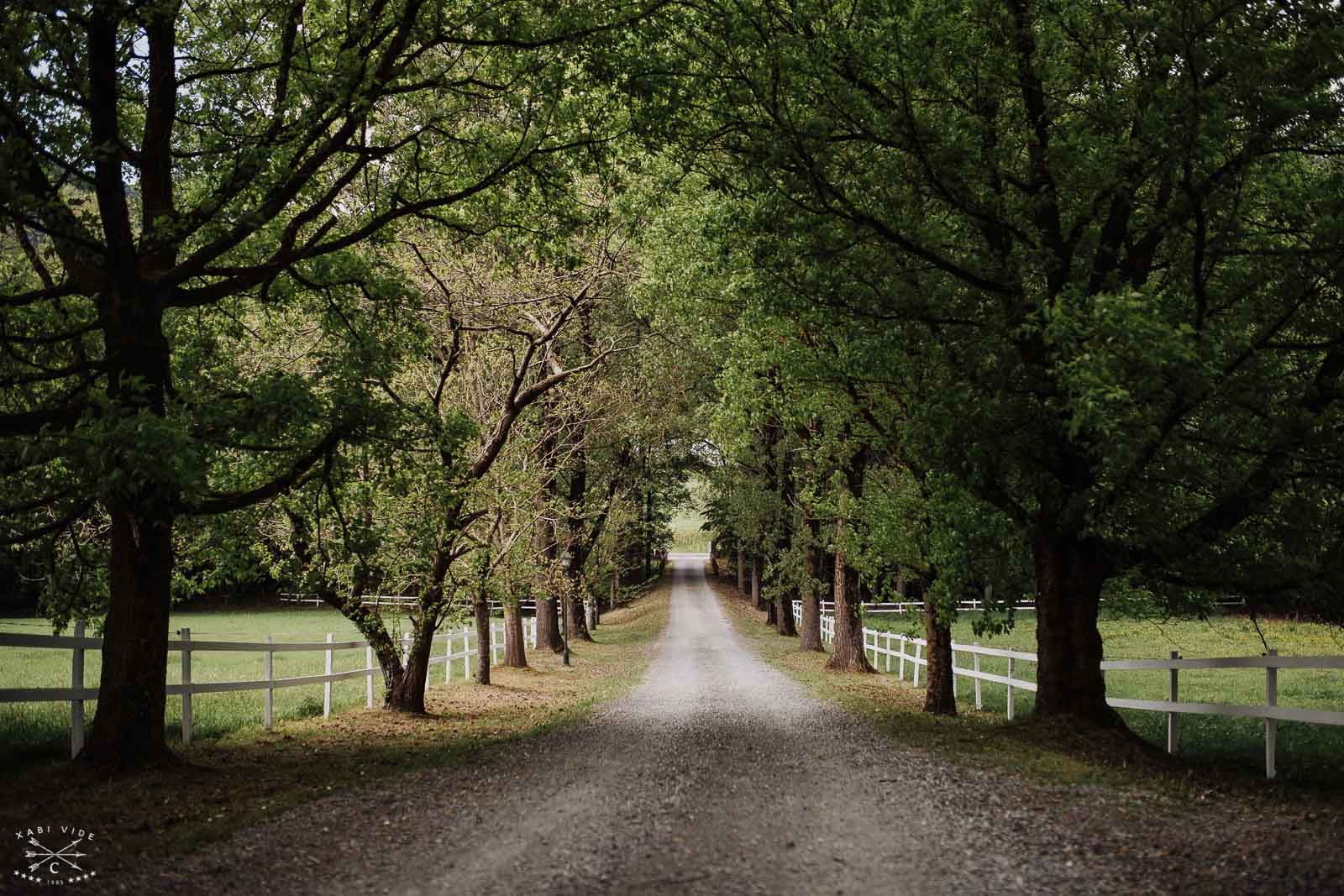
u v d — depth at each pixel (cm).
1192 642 3150
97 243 974
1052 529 1189
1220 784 967
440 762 1110
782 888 563
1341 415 1095
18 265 1173
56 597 1138
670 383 3103
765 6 1146
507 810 800
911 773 964
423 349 1407
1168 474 1090
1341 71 1008
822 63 1112
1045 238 1151
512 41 1144
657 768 1030
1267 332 1111
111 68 969
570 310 1903
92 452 802
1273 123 1021
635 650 3872
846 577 2756
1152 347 882
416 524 1576
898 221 1198
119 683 998
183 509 1003
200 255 1041
